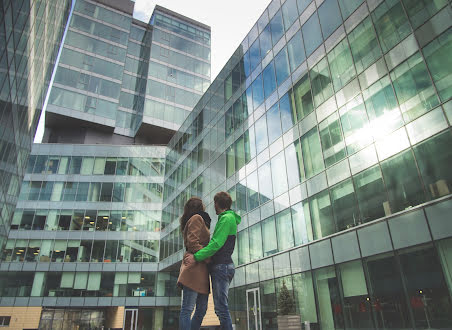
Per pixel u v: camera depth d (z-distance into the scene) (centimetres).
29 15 1617
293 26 2320
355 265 1531
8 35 1339
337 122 1802
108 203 4131
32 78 2169
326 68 1952
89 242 3912
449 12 1325
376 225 1471
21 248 3784
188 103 5388
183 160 3919
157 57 5462
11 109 1745
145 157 4491
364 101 1656
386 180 1473
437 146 1294
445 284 1170
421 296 1237
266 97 2505
